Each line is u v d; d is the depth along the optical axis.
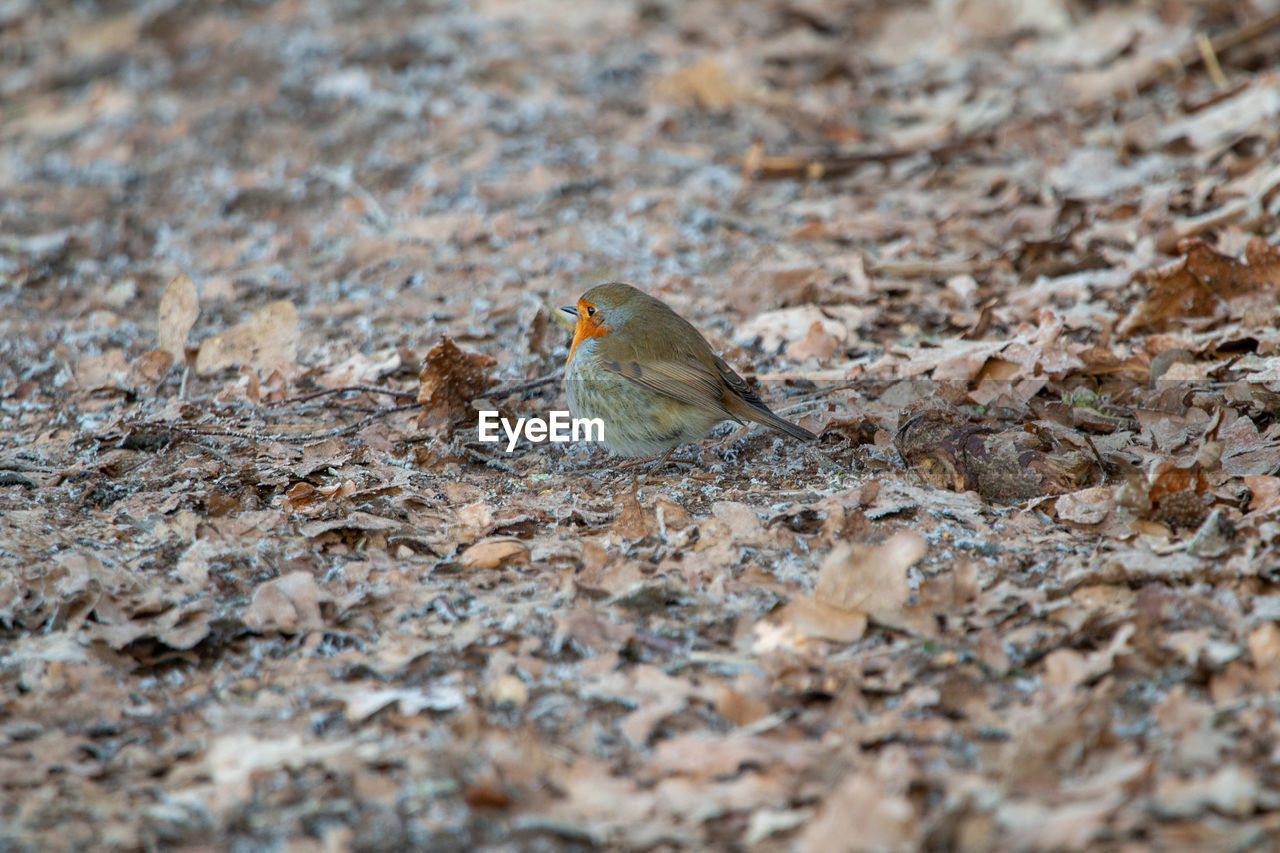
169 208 17.27
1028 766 6.01
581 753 6.54
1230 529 7.95
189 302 12.20
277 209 16.95
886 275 13.91
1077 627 7.21
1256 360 10.71
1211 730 6.22
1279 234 12.94
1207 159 15.33
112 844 5.95
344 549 8.77
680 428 9.91
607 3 23.00
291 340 12.33
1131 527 8.38
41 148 19.86
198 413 11.32
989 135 17.12
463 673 7.34
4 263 15.66
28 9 25.16
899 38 21.12
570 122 18.81
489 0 23.09
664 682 7.10
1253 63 17.97
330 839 5.93
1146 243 13.45
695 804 6.06
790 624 7.55
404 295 14.14
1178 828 5.51
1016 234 14.47
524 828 5.94
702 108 19.19
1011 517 8.80
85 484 9.80
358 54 21.30
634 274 14.39
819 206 16.00
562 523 9.18
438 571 8.48
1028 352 10.99
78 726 6.92
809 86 19.72
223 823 6.11
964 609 7.59
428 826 6.00
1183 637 6.98
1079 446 9.45
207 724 6.94
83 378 12.31
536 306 13.59
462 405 11.16
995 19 20.86
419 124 18.98
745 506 8.92
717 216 15.72
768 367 12.09
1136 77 18.08
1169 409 10.03
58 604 7.84
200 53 22.44
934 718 6.61
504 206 16.45
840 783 6.09
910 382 10.77
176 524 9.02
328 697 7.14
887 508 8.88
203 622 7.80
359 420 11.17
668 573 8.20
